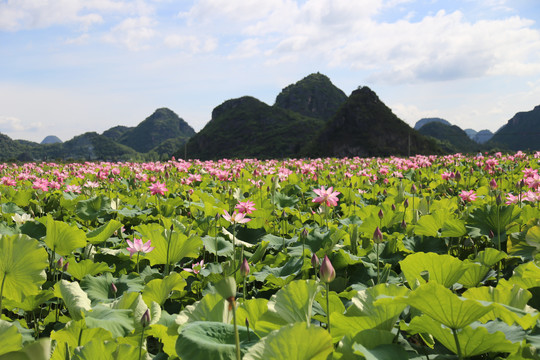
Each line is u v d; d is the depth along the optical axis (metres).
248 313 2.43
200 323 2.19
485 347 1.85
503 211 5.22
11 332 1.96
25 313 3.76
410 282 2.83
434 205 6.73
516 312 1.84
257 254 4.71
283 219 6.09
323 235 5.22
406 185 9.12
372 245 4.93
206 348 1.93
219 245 5.25
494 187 6.25
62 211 7.73
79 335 2.28
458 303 1.67
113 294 3.82
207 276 4.04
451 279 2.71
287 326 1.62
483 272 3.13
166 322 2.87
